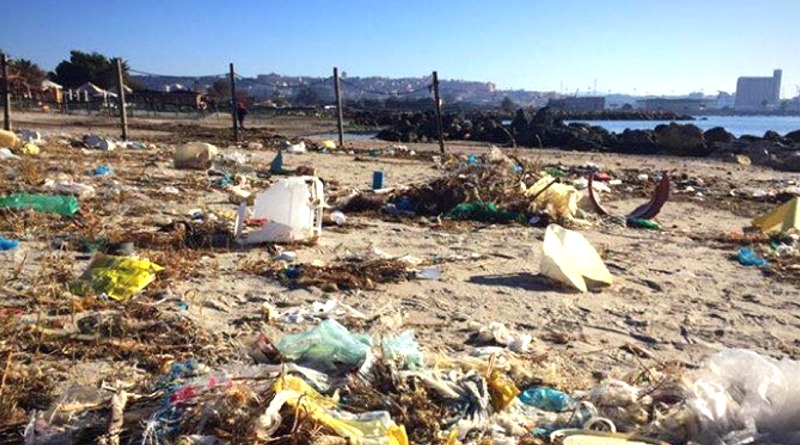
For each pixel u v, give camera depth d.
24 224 10.23
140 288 7.62
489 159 14.67
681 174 22.28
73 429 4.43
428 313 7.51
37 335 6.16
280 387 4.57
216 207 12.90
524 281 8.89
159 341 6.29
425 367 5.30
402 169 20.94
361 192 14.67
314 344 5.43
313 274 8.49
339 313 7.25
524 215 12.88
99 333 6.32
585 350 6.65
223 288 7.95
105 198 12.96
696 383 5.04
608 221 13.41
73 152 20.41
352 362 5.24
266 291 7.95
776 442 4.52
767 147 30.81
